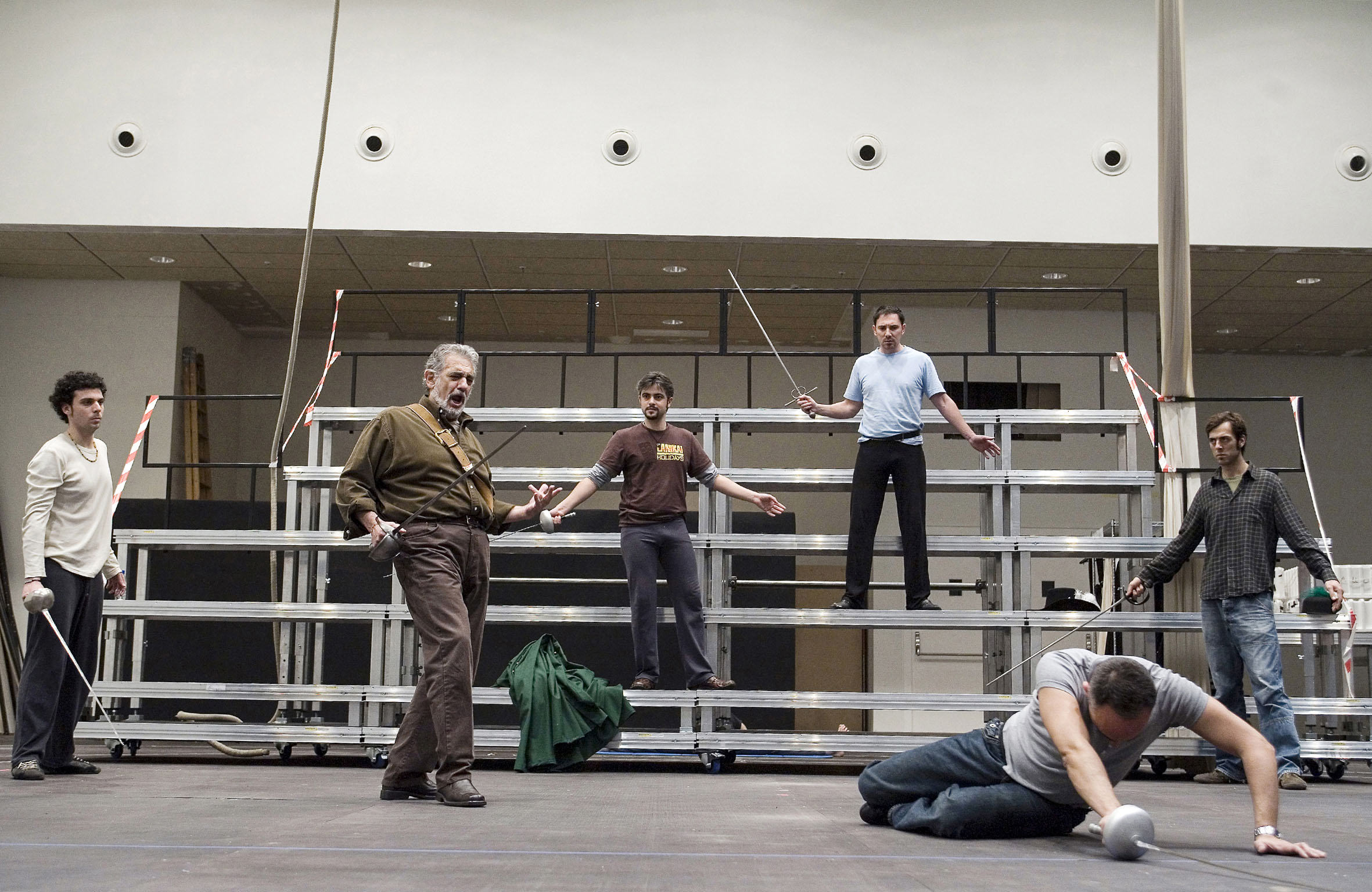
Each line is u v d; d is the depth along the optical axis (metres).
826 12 9.48
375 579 8.22
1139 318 11.74
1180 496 5.76
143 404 11.16
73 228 9.32
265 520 8.62
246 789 4.01
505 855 2.44
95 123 9.28
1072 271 10.27
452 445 3.57
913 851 2.58
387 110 9.32
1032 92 9.45
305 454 13.26
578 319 12.66
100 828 2.80
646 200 9.30
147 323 11.26
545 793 4.08
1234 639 5.10
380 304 12.05
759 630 8.44
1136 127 9.45
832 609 5.55
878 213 9.34
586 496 5.38
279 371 13.44
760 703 5.41
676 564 5.45
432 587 3.47
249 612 5.75
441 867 2.24
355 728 5.53
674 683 8.18
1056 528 11.47
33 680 4.30
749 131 9.38
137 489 11.03
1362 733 6.16
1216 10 9.49
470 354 3.64
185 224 9.22
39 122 9.29
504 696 5.41
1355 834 3.14
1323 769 6.16
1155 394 5.92
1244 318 12.12
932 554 5.81
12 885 1.98
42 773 4.31
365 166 9.27
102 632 6.20
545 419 6.25
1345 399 13.89
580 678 5.27
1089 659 2.75
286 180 9.25
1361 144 9.41
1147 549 5.67
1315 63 9.46
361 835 2.72
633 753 6.76
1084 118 9.45
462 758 3.44
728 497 5.98
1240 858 2.51
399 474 3.52
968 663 11.23
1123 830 2.40
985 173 9.38
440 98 9.34
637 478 5.45
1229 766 5.12
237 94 9.32
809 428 6.14
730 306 11.98
